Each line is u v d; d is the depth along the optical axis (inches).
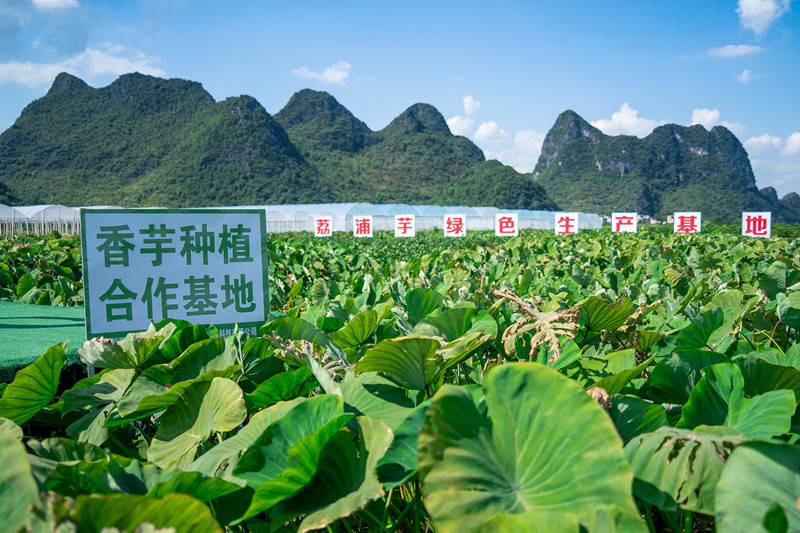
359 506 51.3
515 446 53.9
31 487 42.3
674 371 81.5
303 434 63.7
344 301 159.0
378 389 82.2
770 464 45.1
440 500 49.3
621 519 44.1
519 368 56.6
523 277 211.5
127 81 7244.1
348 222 2213.3
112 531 38.9
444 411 52.8
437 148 7642.7
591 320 103.8
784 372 76.6
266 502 55.9
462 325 103.7
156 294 141.3
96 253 136.3
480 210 2824.8
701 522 66.9
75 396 94.3
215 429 76.2
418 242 930.1
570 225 940.0
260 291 151.1
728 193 7490.2
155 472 61.2
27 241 660.7
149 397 80.6
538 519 44.6
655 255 369.7
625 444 65.6
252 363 98.0
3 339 164.9
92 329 136.1
